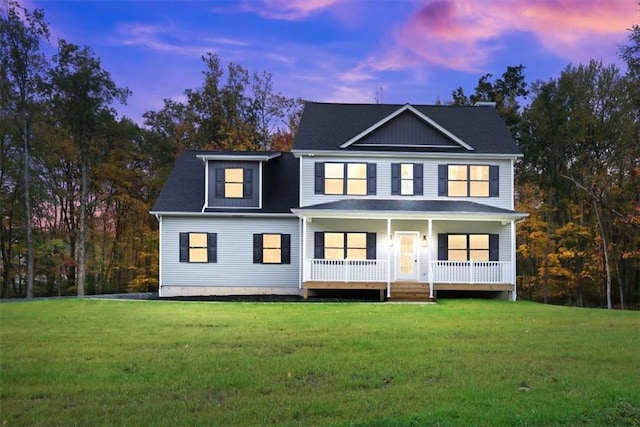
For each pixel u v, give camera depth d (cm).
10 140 3591
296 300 2234
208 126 4378
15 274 3941
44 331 1330
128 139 3997
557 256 3506
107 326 1416
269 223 2555
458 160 2528
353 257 2491
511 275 2334
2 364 964
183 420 661
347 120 2712
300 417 671
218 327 1404
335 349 1102
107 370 920
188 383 836
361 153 2491
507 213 2305
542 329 1394
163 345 1145
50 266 3875
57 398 764
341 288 2297
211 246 2533
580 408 690
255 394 781
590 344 1159
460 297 2434
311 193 2500
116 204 4256
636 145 3403
